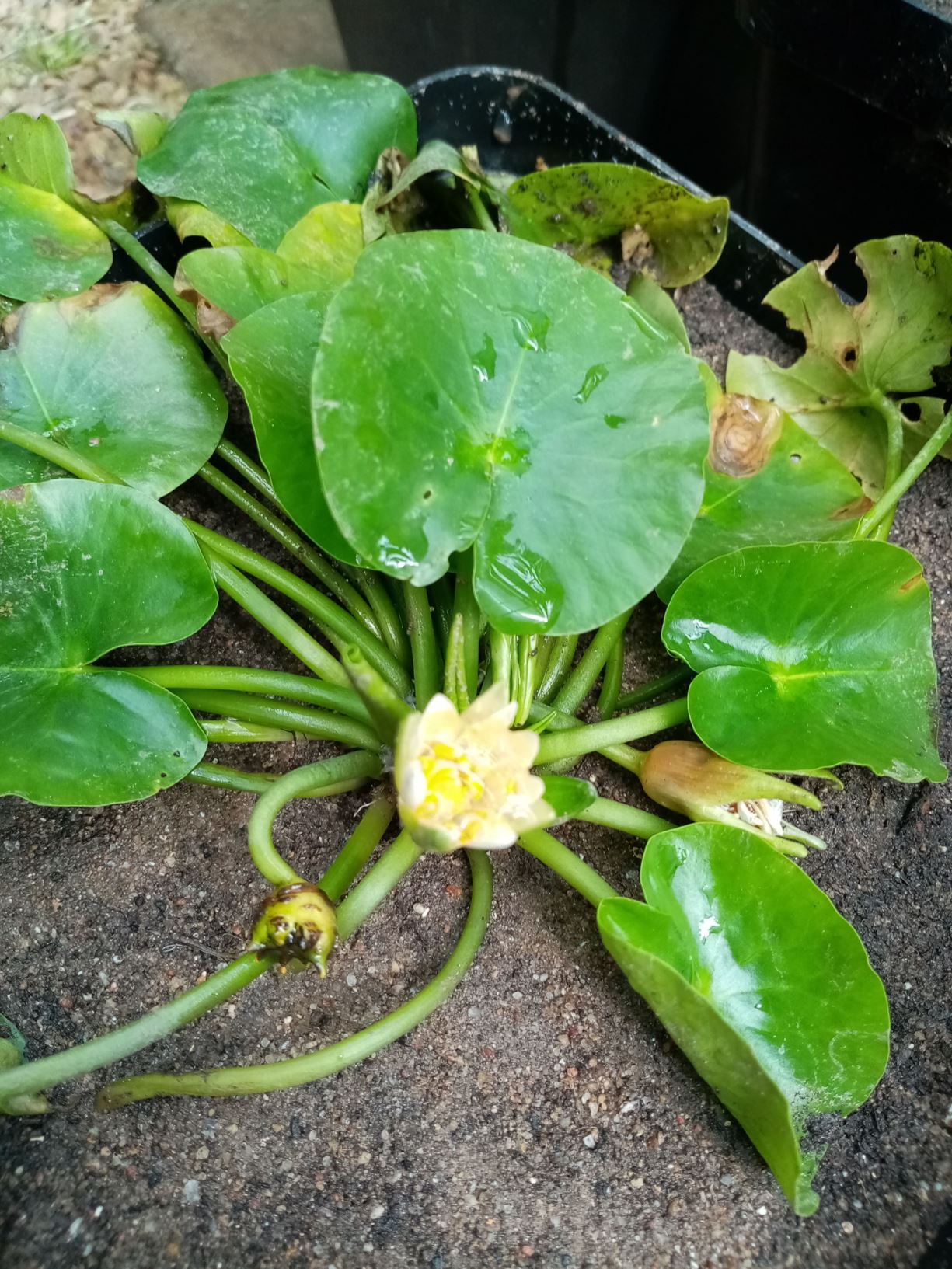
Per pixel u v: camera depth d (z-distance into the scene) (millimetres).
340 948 310
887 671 301
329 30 603
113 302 330
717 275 432
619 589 269
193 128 354
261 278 317
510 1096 294
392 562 247
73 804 262
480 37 515
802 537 319
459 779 223
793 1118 273
